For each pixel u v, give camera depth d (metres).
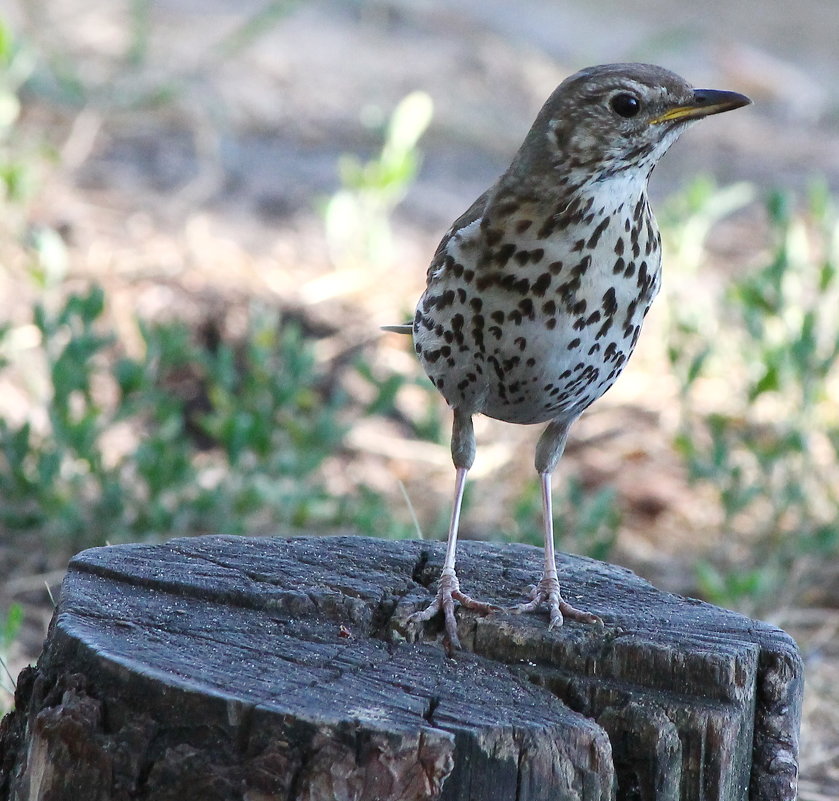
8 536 12.25
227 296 15.73
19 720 6.44
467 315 7.14
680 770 6.27
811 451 14.34
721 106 7.16
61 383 12.00
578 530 12.36
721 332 16.28
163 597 6.73
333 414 13.02
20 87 20.03
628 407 15.84
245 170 19.41
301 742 5.63
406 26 26.53
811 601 12.53
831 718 10.66
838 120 25.59
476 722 5.80
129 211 17.62
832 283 14.60
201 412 14.74
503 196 7.08
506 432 15.16
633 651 6.43
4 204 16.41
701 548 13.39
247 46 23.53
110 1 24.25
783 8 32.16
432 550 7.53
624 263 7.11
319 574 7.02
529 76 25.09
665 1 31.66
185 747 5.76
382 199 17.17
